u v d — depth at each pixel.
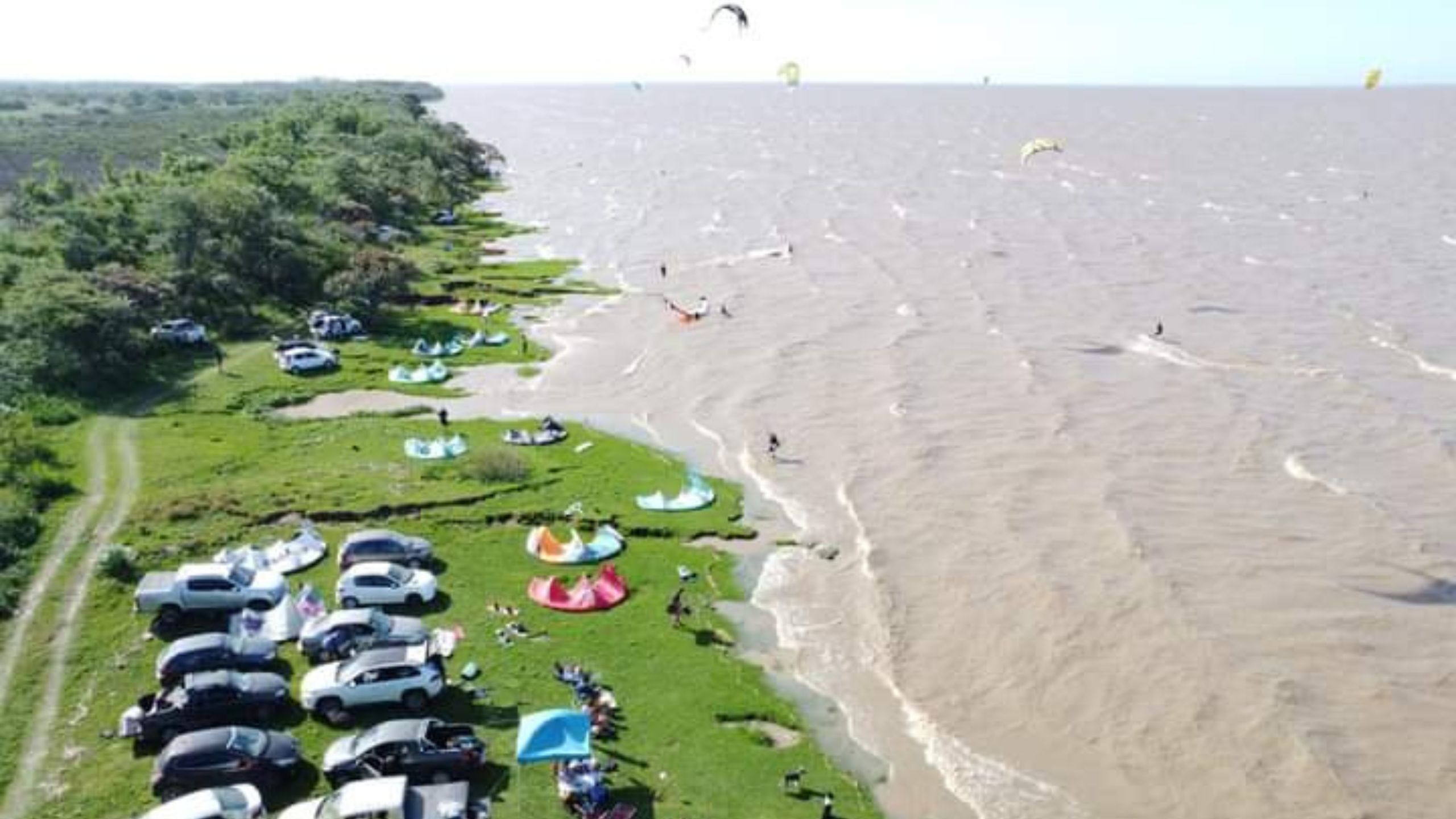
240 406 65.94
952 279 103.25
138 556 45.06
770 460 60.09
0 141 173.75
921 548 49.88
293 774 31.50
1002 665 40.81
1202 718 37.44
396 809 28.00
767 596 45.66
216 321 80.44
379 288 88.25
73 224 85.38
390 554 45.22
